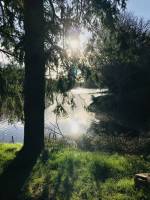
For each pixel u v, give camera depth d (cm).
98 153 1406
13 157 1389
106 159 1223
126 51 1552
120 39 1483
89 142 1945
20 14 1508
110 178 1033
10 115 1667
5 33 1520
